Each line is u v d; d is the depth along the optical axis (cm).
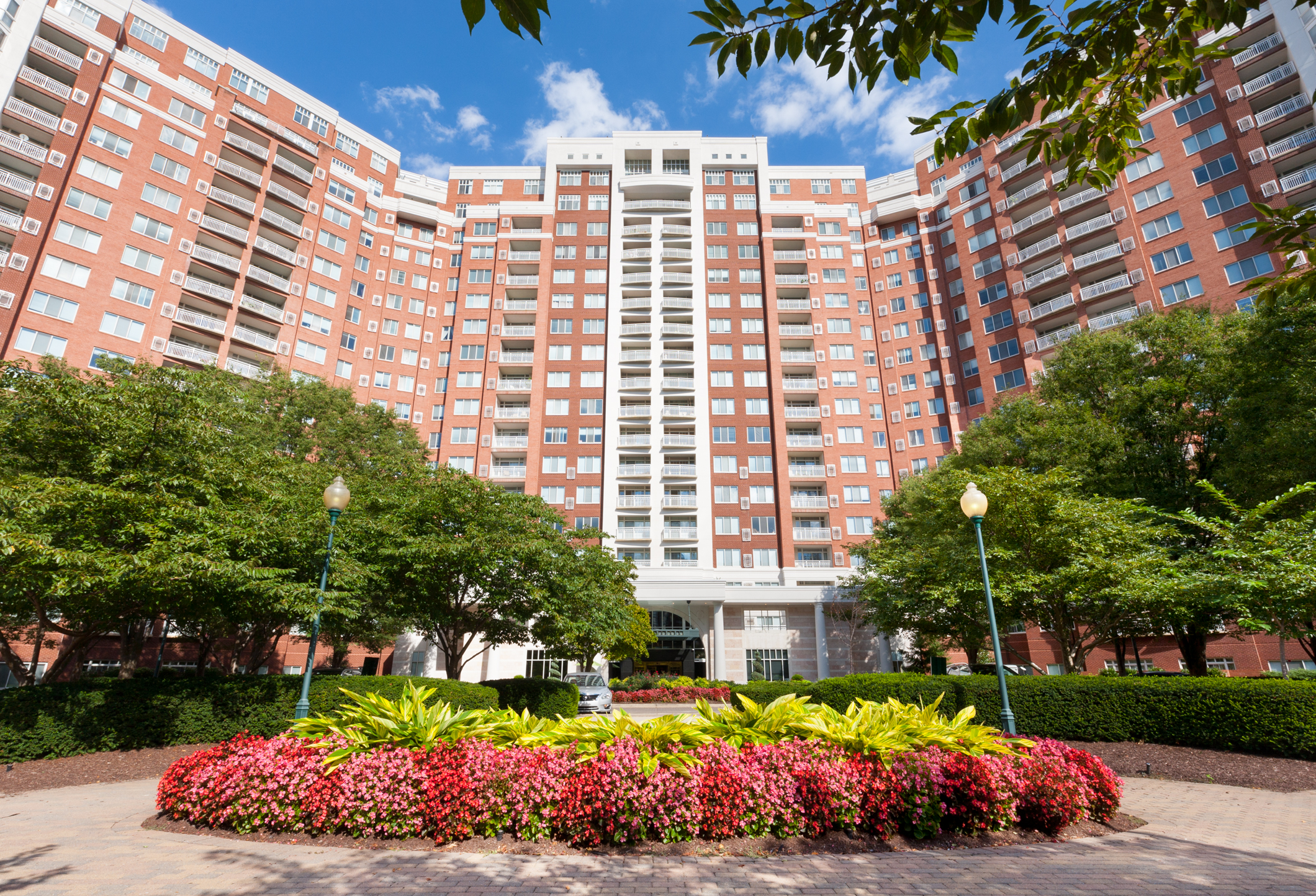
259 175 4997
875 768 748
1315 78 3797
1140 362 2653
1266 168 3959
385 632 3288
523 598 1991
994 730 884
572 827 686
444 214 6075
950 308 5631
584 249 5894
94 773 1138
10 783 1052
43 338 3788
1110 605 1741
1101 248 4756
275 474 1675
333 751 766
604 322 5684
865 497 5334
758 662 4469
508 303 5794
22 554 1181
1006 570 1777
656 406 5406
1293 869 625
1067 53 429
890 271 5972
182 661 3762
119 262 4134
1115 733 1377
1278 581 1314
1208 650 3631
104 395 1324
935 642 3588
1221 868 627
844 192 6244
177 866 603
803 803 721
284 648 4297
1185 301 4022
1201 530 2150
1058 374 2866
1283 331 1933
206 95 4731
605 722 829
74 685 1282
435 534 1848
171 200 4428
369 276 5638
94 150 4156
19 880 556
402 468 2700
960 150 496
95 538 1270
